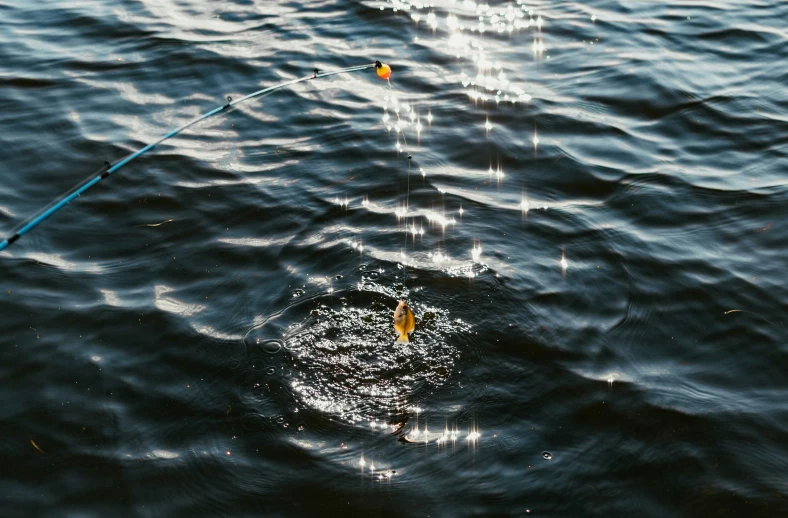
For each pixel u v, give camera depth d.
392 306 3.84
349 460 3.37
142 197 4.36
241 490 3.29
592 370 3.62
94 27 5.66
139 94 5.07
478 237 4.16
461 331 3.75
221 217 4.27
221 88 5.12
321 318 3.80
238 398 3.54
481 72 5.29
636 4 6.07
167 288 3.93
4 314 3.81
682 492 3.29
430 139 4.77
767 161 4.61
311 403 3.53
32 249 4.09
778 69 5.29
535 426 3.46
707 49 5.50
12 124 4.81
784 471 3.34
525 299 3.87
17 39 5.53
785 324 3.79
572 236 4.17
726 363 3.66
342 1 6.06
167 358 3.67
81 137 4.73
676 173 4.53
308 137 4.78
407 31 5.68
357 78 5.23
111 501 3.27
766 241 4.14
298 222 4.24
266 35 5.62
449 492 3.28
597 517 3.22
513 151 4.68
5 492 3.29
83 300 3.87
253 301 3.87
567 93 5.11
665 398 3.54
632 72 5.25
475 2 6.08
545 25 5.75
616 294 3.91
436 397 3.55
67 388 3.58
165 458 3.37
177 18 5.78
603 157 4.64
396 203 4.36
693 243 4.14
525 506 3.25
